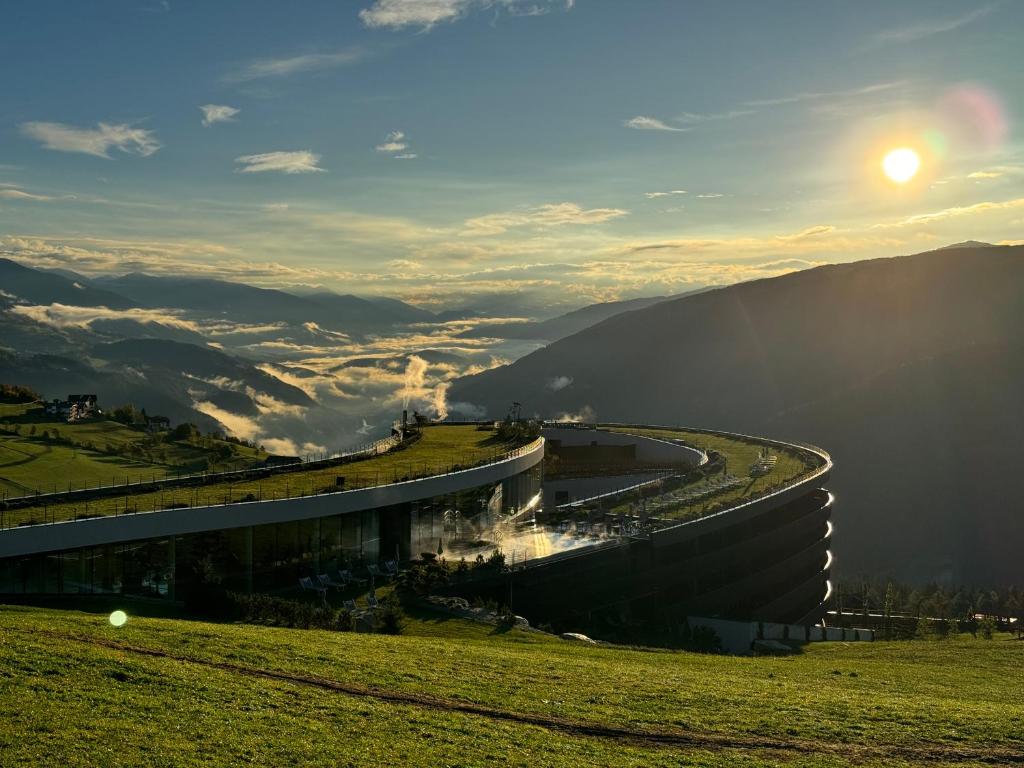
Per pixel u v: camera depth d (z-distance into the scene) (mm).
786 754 30703
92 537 55594
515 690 35281
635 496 104188
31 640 33469
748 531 96625
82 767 23625
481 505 87500
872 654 62312
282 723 28469
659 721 33125
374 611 56094
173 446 125062
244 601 50688
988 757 31516
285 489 70750
